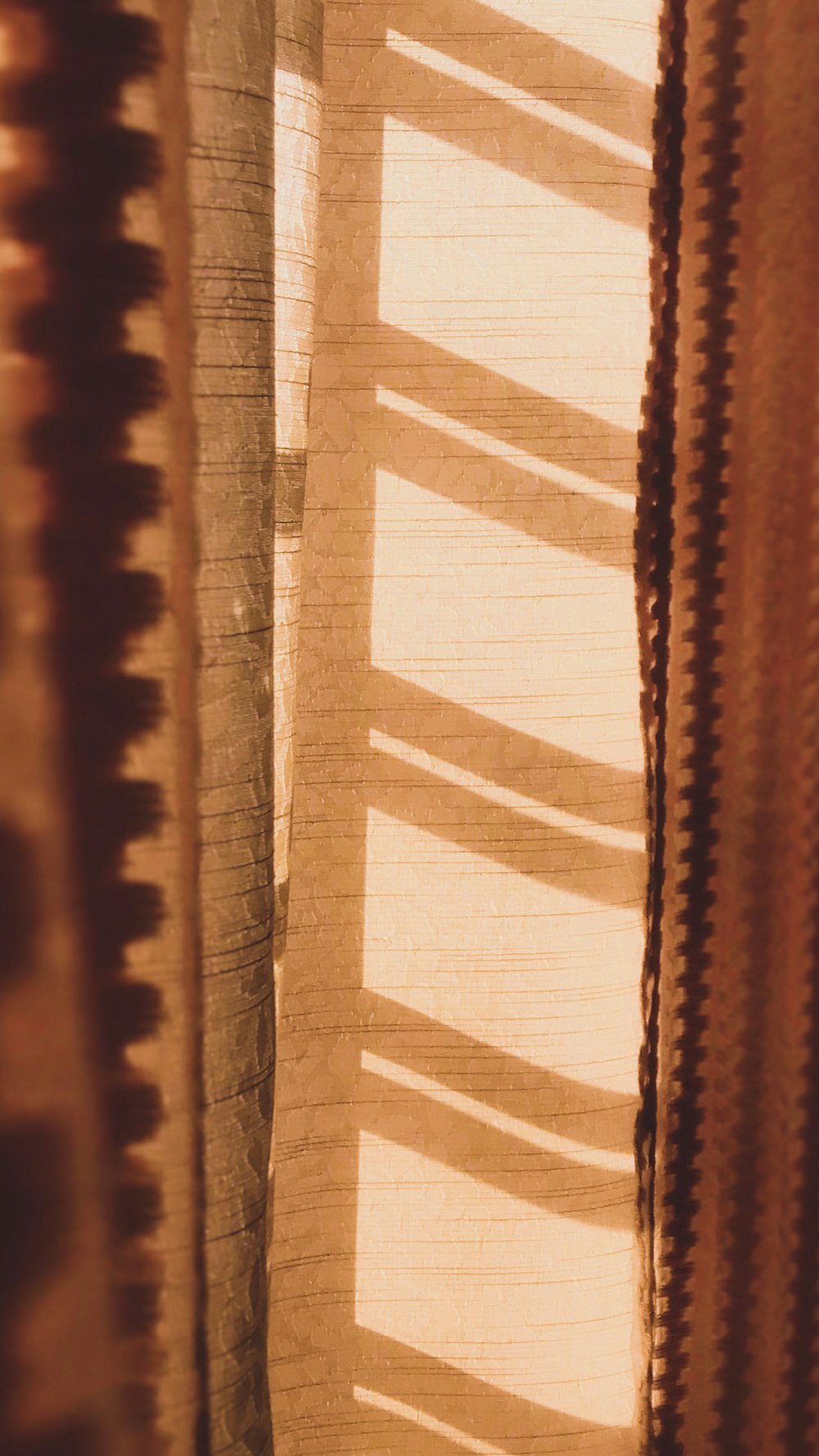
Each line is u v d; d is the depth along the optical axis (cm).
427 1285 69
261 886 46
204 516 42
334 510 64
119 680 40
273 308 46
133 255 39
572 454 64
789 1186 70
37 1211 40
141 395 40
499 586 65
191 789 43
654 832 67
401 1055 67
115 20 38
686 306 64
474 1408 69
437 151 62
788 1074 69
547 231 63
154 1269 43
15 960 39
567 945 67
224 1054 45
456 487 64
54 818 39
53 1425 40
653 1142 69
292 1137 67
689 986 68
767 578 66
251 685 45
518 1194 68
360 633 65
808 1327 70
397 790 66
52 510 39
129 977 41
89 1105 41
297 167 54
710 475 65
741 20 62
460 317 63
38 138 37
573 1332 69
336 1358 69
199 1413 44
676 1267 70
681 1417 70
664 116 63
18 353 38
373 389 64
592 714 66
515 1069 68
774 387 64
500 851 66
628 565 65
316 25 55
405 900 67
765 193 63
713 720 66
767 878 68
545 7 62
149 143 39
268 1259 49
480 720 66
